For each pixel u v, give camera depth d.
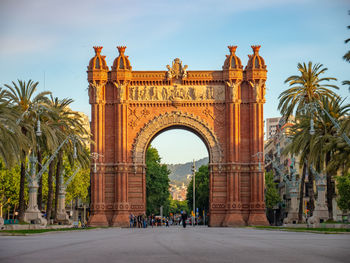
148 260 23.78
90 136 108.69
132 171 108.69
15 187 118.62
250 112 108.25
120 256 25.94
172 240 42.25
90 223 106.00
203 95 110.00
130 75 109.75
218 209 107.75
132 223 103.25
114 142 108.88
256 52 109.75
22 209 81.12
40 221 80.38
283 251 29.06
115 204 107.00
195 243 37.31
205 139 109.25
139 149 109.38
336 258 24.80
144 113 110.06
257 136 107.56
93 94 109.31
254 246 33.56
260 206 106.19
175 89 110.19
